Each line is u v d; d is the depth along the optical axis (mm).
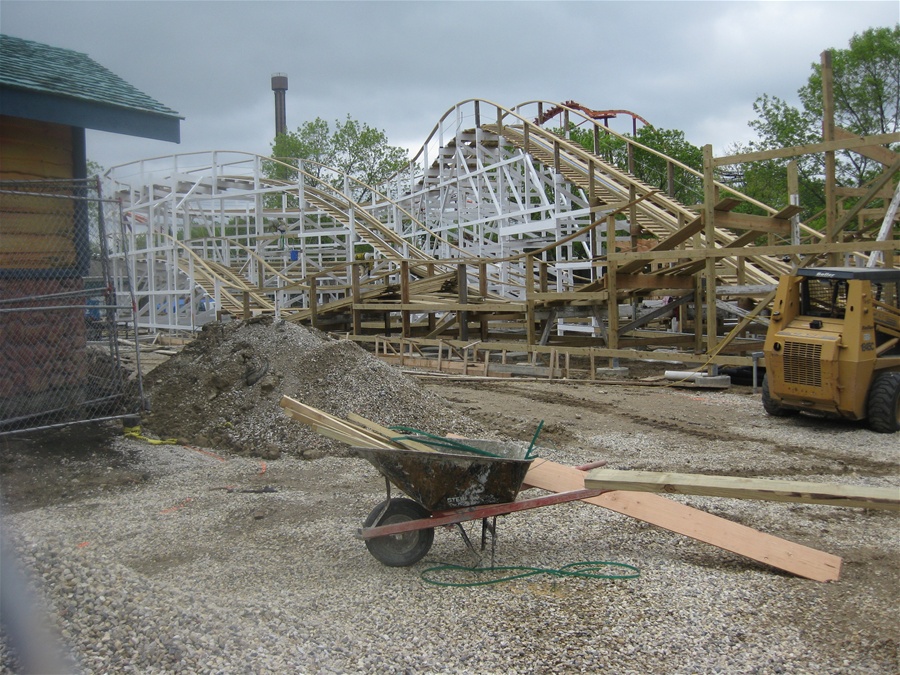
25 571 4488
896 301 11945
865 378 10031
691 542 5957
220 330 11797
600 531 6211
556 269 26750
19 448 8891
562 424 10586
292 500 7188
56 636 4020
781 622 4535
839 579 5180
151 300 28422
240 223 41844
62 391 9680
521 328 20391
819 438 9797
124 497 7379
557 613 4664
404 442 5691
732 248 13625
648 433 10125
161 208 30344
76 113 8953
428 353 20281
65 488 7641
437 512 5355
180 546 6004
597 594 4953
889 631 4402
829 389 10023
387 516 5492
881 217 16203
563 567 5438
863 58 35406
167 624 4172
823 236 14859
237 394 10289
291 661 3977
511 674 3953
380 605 4805
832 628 4457
